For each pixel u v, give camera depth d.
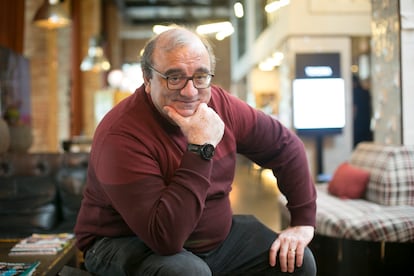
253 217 2.11
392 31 3.90
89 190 1.93
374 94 4.38
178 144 1.77
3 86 5.39
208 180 1.63
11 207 3.61
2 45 5.69
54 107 8.34
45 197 3.67
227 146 1.89
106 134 1.72
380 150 3.84
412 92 3.76
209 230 1.85
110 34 16.53
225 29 12.23
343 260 3.17
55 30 8.42
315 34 7.43
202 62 1.66
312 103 6.96
